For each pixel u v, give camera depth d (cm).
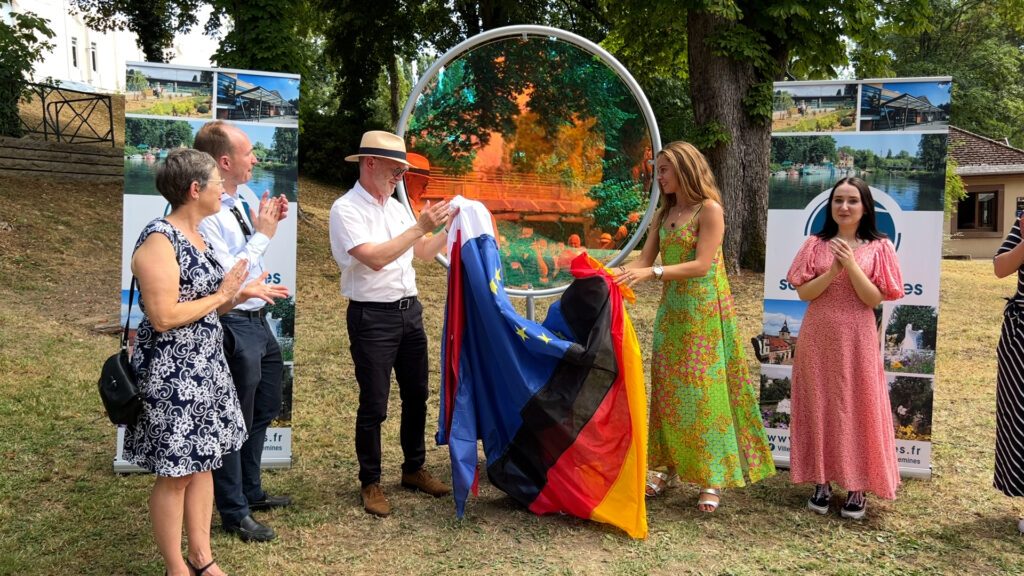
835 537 339
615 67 390
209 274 261
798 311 424
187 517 281
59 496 369
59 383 546
